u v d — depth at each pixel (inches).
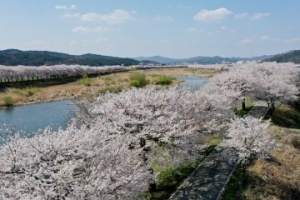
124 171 649.6
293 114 2129.7
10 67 4456.2
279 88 1964.8
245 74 2034.9
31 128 1711.4
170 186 940.0
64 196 549.3
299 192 1028.5
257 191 943.0
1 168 602.5
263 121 1715.1
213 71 5920.3
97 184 556.7
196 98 1176.2
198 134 1109.7
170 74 5693.9
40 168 562.9
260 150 1049.5
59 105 2532.0
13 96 2832.2
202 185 936.3
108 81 3727.9
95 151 647.1
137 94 1017.5
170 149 925.2
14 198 533.6
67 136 668.7
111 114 928.3
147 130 878.4
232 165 1079.6
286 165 1157.7
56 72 4783.5
